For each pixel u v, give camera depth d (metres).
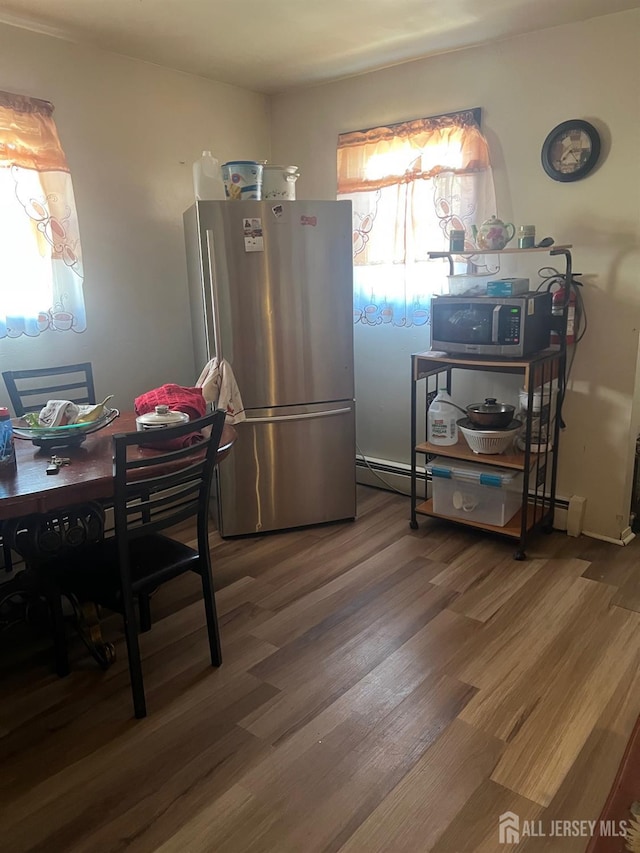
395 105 3.27
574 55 2.68
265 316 2.93
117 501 1.73
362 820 1.52
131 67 3.04
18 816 1.56
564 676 2.03
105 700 1.98
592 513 3.01
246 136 3.66
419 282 3.28
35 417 2.14
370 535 3.13
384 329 3.58
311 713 1.90
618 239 2.71
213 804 1.58
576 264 2.84
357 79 3.37
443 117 3.04
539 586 2.59
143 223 3.19
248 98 3.63
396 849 1.45
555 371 2.88
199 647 2.25
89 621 2.12
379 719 1.86
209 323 2.90
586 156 2.70
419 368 2.98
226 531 3.13
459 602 2.48
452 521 3.06
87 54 2.86
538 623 2.32
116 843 1.48
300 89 3.60
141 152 3.14
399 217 3.26
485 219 3.03
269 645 2.25
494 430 2.86
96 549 2.11
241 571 2.80
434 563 2.82
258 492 3.12
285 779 1.65
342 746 1.76
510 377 3.16
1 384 2.76
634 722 1.82
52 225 2.71
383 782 1.63
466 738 1.78
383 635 2.28
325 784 1.63
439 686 2.00
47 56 2.72
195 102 3.35
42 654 2.24
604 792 1.58
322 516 3.24
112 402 3.20
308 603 2.52
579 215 2.79
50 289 2.75
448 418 3.07
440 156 3.08
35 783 1.66
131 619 1.83
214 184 2.94
